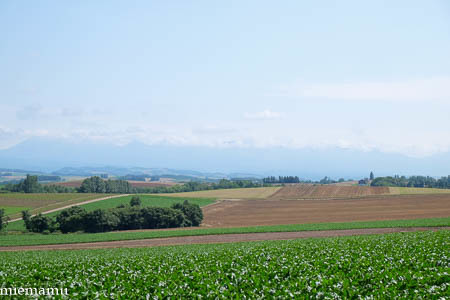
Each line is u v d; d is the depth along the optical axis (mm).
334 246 34562
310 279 19500
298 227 66938
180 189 198375
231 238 58594
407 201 114812
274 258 27281
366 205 109750
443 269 20312
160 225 85188
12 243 61250
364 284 18422
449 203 106062
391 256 25625
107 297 17906
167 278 21359
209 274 22234
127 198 135000
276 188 177875
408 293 16406
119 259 32656
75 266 28109
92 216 82250
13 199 132250
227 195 161875
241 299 16734
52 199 132375
